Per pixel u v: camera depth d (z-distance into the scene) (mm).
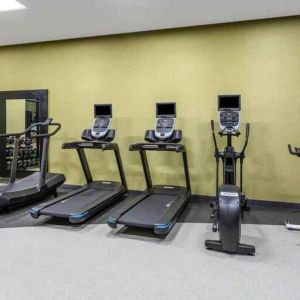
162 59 4996
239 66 4605
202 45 4777
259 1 3812
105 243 3074
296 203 4418
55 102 5656
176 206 3820
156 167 5121
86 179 5035
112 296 2102
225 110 4051
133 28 4844
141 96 5137
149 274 2426
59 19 4461
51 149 5727
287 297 2094
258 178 4598
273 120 4480
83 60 5441
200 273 2443
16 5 3975
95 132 4695
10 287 2209
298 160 4395
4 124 5977
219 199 2799
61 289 2188
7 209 4117
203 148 4852
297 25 4320
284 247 2984
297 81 4352
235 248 2764
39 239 3168
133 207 3764
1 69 5957
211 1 3818
